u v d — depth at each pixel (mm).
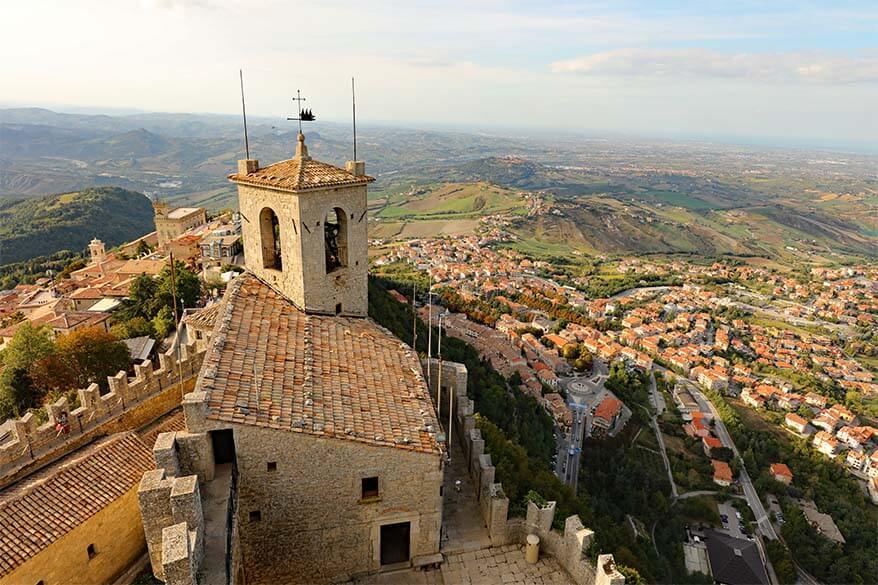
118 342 47250
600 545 33469
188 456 15328
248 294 22219
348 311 24000
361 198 22922
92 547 20281
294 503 16672
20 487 21906
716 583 72562
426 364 26422
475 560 18922
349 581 17922
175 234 120688
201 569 12773
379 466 17094
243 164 23391
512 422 66375
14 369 41500
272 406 16312
